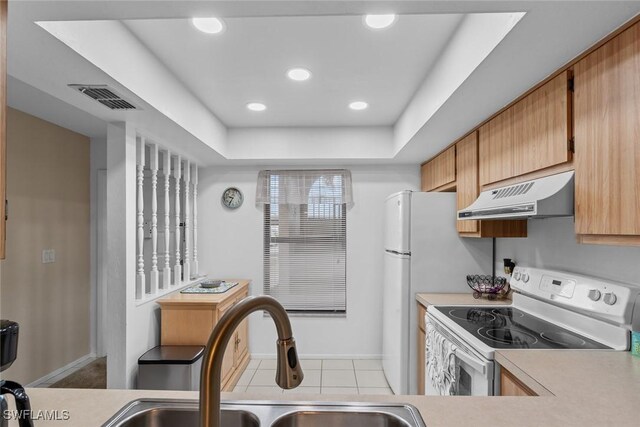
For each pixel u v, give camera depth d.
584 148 1.40
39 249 3.10
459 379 1.83
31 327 3.02
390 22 1.72
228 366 3.05
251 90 2.59
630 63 1.18
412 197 2.86
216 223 3.94
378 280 3.87
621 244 1.25
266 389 3.13
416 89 2.55
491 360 1.54
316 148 3.52
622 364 1.38
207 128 2.97
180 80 2.41
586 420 0.94
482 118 2.25
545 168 1.68
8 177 2.85
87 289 3.65
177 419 0.98
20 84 2.38
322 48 1.98
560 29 1.24
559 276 1.95
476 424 0.90
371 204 3.88
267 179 3.91
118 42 1.70
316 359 3.83
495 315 2.17
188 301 2.74
